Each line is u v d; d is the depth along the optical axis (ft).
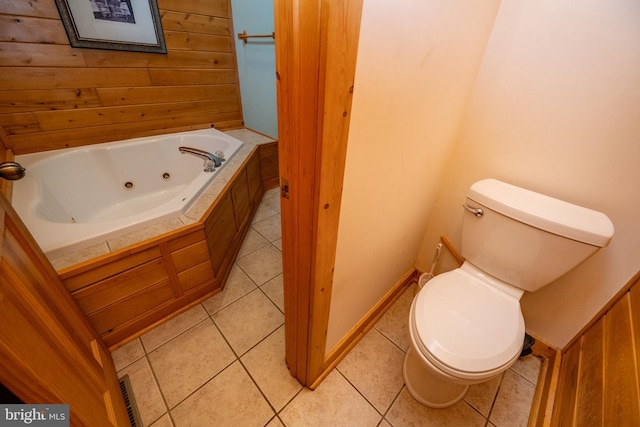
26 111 5.46
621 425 2.15
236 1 7.13
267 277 5.53
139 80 6.56
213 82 7.83
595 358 3.05
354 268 3.24
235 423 3.33
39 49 5.21
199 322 4.52
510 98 3.41
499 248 3.44
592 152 3.02
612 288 3.28
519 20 3.08
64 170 5.79
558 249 3.01
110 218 6.40
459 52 2.89
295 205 2.20
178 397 3.54
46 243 3.42
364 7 1.58
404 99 2.42
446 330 2.97
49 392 1.65
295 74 1.63
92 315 3.64
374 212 2.97
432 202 4.62
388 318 4.83
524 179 3.59
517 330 3.01
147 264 3.89
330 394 3.67
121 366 3.84
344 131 1.84
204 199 4.84
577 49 2.83
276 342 4.27
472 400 3.68
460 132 3.98
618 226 3.06
